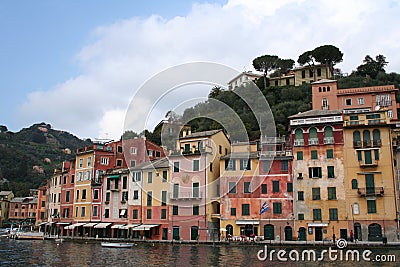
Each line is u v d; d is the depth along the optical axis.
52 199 100.69
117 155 93.94
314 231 65.06
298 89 114.81
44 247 63.19
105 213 84.38
